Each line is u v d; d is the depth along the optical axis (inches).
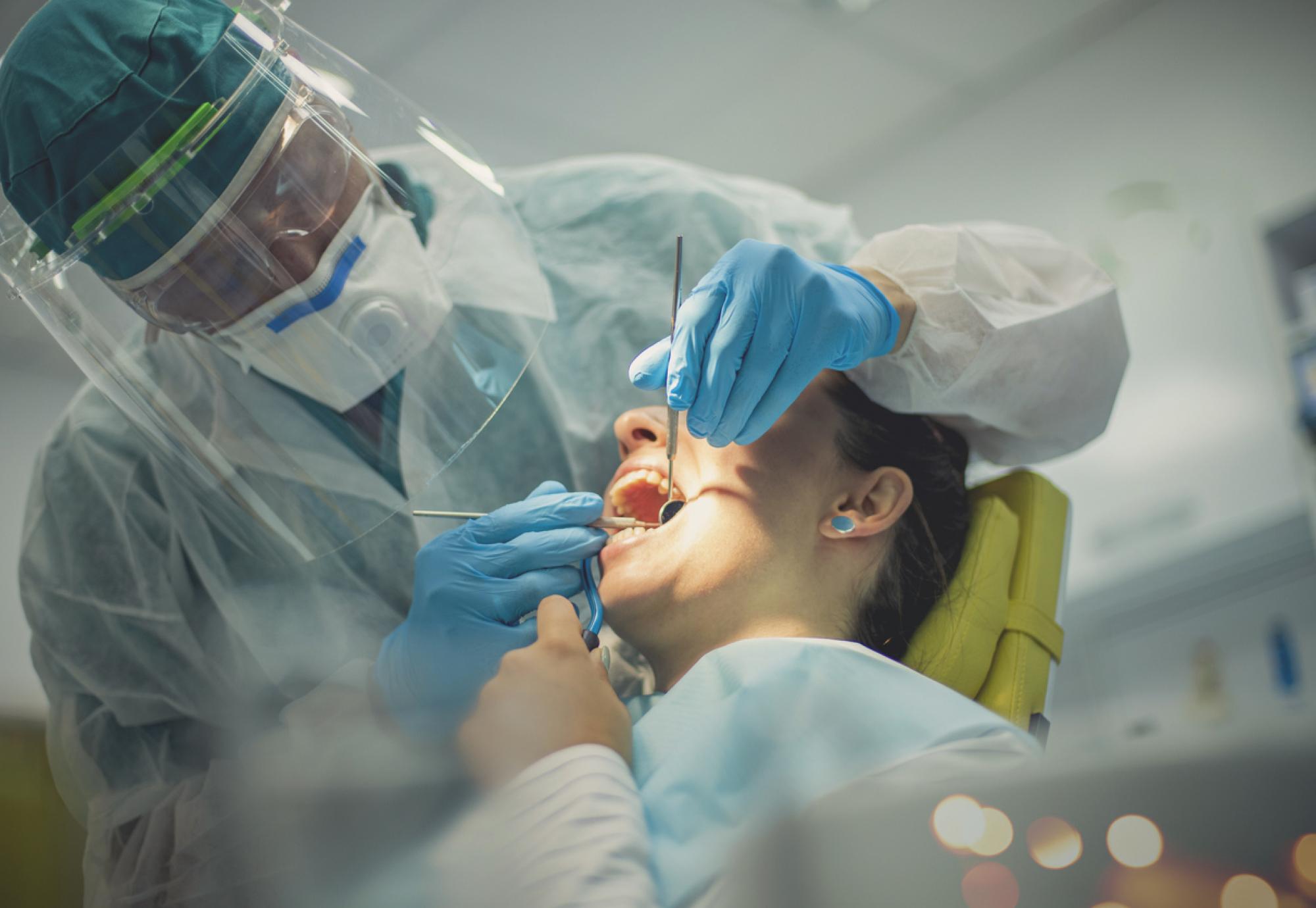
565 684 35.7
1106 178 148.9
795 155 175.5
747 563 48.5
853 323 47.1
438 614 47.6
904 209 175.5
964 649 49.4
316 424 49.9
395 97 55.7
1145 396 132.7
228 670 58.9
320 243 46.5
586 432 63.7
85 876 41.0
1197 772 22.0
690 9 137.0
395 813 26.6
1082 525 135.6
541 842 28.1
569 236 68.0
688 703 39.7
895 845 23.4
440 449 50.9
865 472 52.3
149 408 50.3
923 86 160.9
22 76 45.3
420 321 49.3
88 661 59.4
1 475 161.9
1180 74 145.1
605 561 49.9
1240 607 121.9
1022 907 22.2
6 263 48.6
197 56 44.9
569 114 156.3
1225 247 132.0
